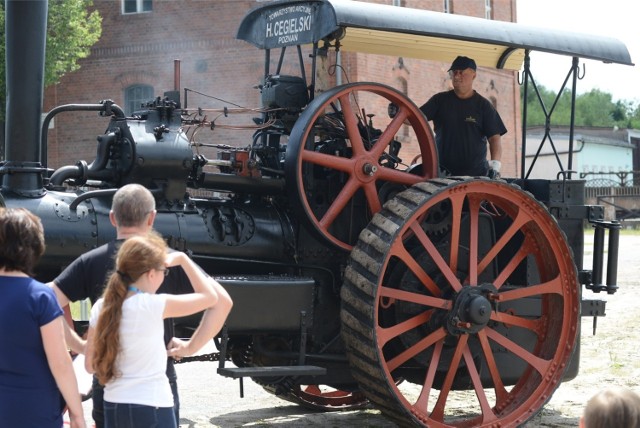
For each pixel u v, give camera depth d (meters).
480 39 6.80
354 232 6.74
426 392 6.46
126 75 26.62
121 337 4.07
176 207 6.20
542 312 7.09
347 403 7.76
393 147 7.12
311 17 6.60
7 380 3.97
